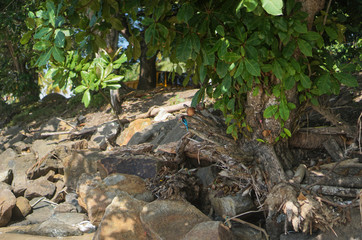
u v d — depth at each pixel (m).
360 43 6.25
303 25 3.73
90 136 9.57
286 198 4.02
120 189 5.31
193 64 4.88
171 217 4.46
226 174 4.77
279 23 3.65
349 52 6.04
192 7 3.75
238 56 3.78
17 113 15.30
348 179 4.22
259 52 3.96
